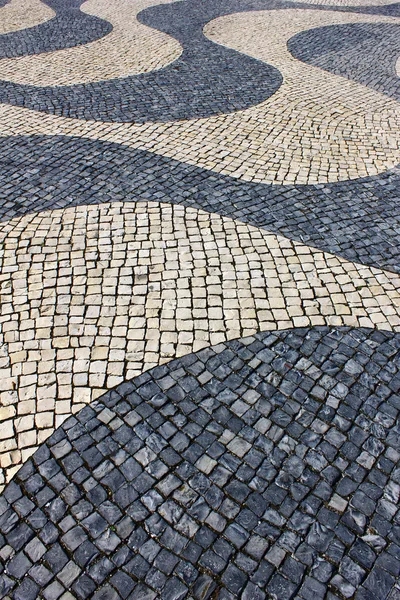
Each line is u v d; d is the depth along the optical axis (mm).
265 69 9562
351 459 3664
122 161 6812
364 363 4289
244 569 3131
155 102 8328
